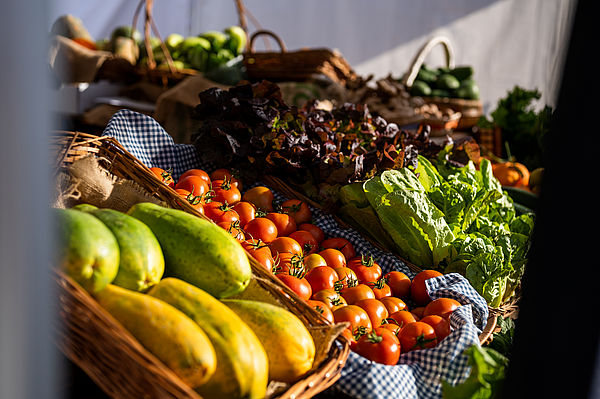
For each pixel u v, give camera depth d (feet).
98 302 3.10
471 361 3.43
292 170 5.41
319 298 4.09
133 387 2.89
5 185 1.81
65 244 3.02
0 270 1.84
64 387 3.22
